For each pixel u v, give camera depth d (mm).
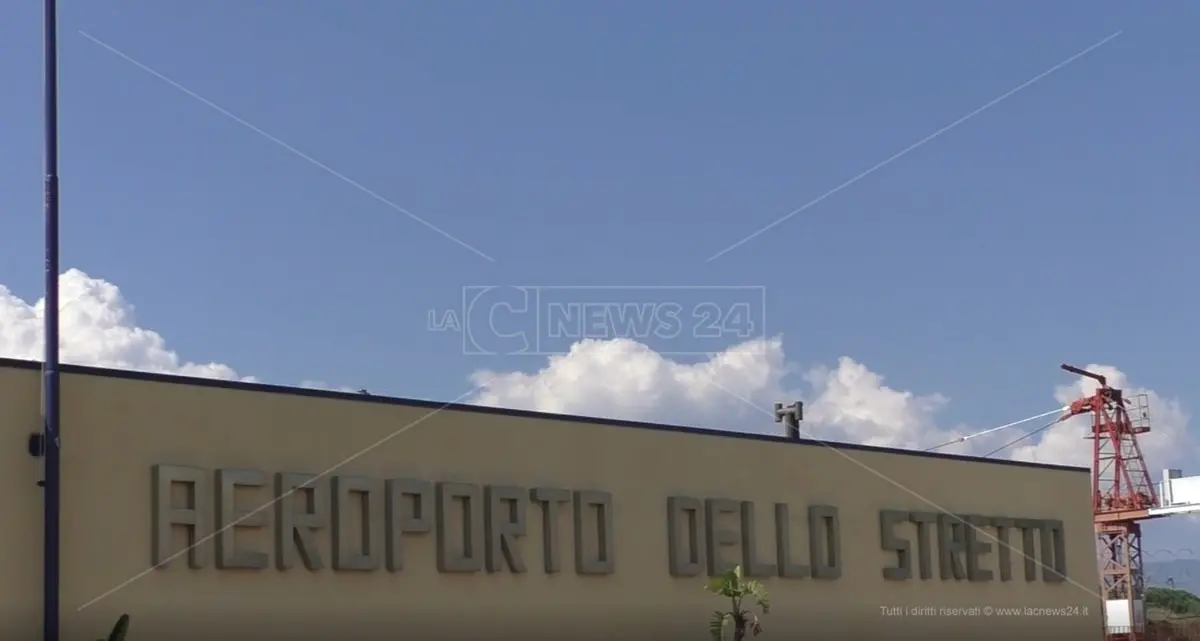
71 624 28219
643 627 38812
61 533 28375
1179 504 91688
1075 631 52844
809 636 43188
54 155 28047
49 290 27812
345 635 32438
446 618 34469
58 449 27625
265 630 31062
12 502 27859
